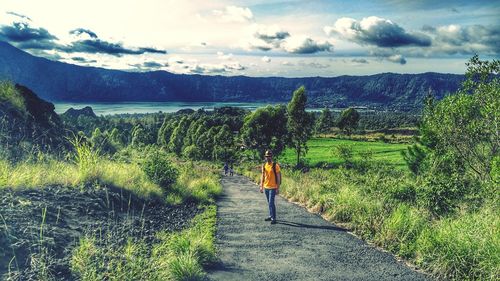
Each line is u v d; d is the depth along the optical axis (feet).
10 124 46.83
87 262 17.94
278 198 55.52
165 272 18.37
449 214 30.58
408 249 24.34
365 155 72.28
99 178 37.40
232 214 40.14
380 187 37.76
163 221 32.99
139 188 41.34
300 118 213.25
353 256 24.23
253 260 23.16
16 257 17.29
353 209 34.91
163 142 402.93
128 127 533.55
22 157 39.11
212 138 302.04
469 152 50.65
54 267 17.20
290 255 24.32
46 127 58.54
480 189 34.96
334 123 515.91
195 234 27.17
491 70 48.83
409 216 28.78
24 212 22.71
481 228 23.25
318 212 40.86
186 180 63.67
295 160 237.45
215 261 22.54
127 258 19.10
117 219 28.91
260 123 246.88
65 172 35.24
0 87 55.31
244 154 264.72
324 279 20.03
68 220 24.54
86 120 488.02
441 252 21.71
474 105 49.60
